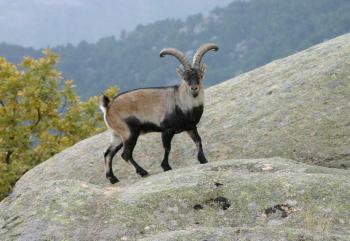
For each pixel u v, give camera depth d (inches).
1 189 3326.8
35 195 1380.4
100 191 1373.0
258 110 2222.0
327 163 1839.3
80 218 1266.0
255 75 2625.5
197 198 1286.9
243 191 1293.1
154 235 1127.0
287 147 1946.4
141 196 1300.4
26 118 3617.1
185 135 2244.1
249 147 2016.5
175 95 1774.1
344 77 2187.5
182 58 1754.4
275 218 1205.7
